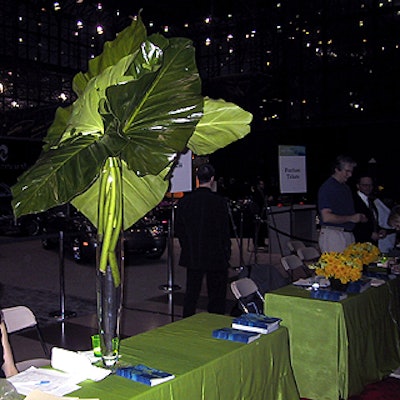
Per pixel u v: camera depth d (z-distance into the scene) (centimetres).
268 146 2045
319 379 336
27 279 852
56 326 559
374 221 550
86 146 192
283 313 349
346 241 482
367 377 366
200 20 1919
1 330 243
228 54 2048
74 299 704
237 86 1551
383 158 1775
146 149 204
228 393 230
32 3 1889
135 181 239
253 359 246
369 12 1697
